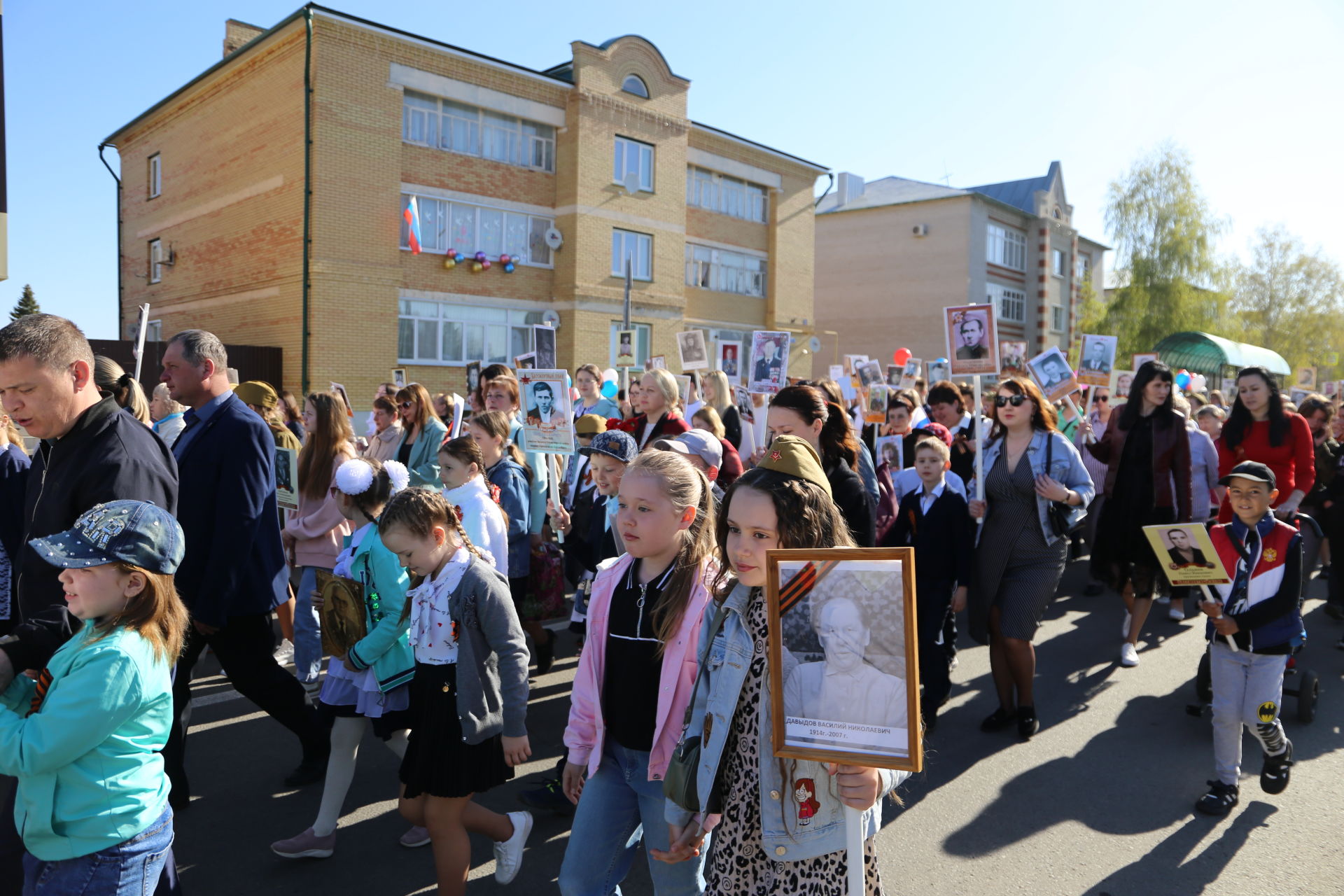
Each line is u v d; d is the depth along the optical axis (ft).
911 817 13.33
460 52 72.90
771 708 6.25
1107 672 20.47
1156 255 126.52
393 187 70.44
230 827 12.82
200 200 80.84
